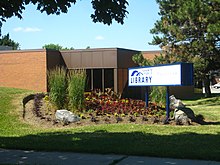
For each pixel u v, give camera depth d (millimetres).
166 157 8367
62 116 14930
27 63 31797
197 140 10547
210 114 18438
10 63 32562
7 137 11969
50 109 16594
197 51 26891
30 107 17500
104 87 32469
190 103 29609
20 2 8328
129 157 8445
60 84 16438
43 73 31062
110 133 12266
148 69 16141
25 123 15016
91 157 8516
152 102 18656
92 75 32125
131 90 32844
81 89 16359
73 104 16250
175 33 26828
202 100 31844
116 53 30828
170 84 14734
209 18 25266
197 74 28719
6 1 8281
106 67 31219
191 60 27078
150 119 15289
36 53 31422
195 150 8844
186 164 7602
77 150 9289
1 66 32906
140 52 34281
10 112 16141
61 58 32750
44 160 8266
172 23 27516
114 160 8109
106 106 16562
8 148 9945
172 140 10578
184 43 27266
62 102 16375
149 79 16094
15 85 32281
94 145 9836
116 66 30812
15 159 8430
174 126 14117
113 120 15117
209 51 26672
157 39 28203
